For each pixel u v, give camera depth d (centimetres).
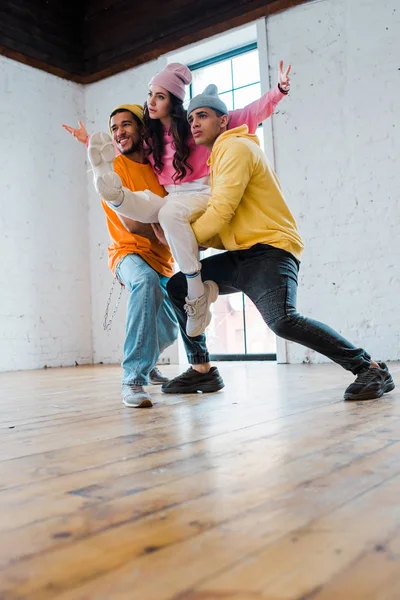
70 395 270
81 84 624
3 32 553
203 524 81
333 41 456
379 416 165
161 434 152
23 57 570
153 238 243
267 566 65
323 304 449
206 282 222
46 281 573
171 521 83
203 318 226
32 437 157
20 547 75
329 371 352
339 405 190
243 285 216
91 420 184
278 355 466
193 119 228
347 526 78
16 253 552
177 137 238
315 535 75
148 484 104
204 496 94
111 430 163
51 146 590
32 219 567
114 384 326
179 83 238
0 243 541
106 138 210
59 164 595
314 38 465
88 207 616
